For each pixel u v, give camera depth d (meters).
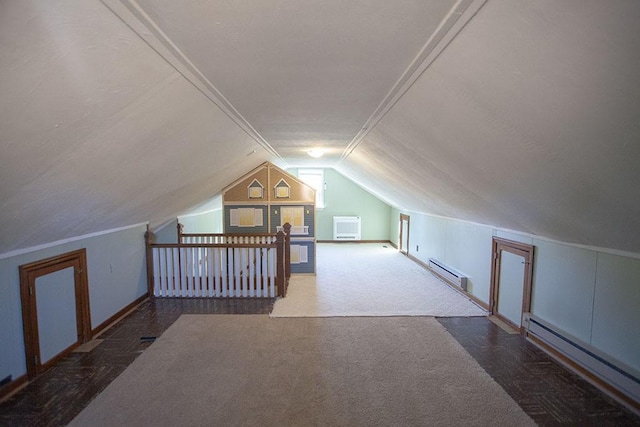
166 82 1.70
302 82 1.90
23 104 1.26
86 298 3.38
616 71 1.03
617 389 2.43
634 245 2.23
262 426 2.13
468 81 1.56
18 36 0.99
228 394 2.47
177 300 4.64
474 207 3.72
